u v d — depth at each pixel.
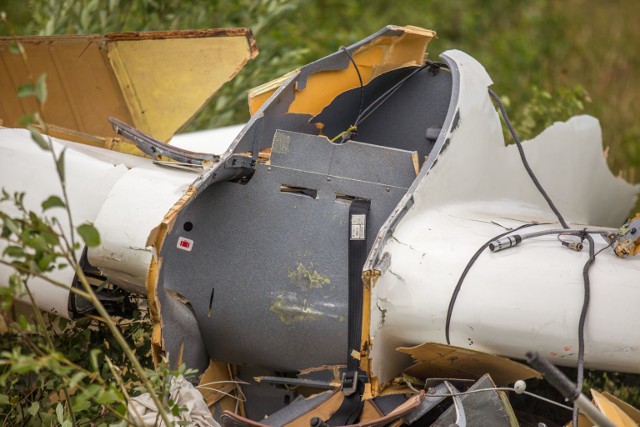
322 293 8.42
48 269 6.43
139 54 11.23
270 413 9.09
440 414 7.94
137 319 8.95
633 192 13.66
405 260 8.05
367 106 10.48
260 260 8.59
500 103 10.05
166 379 7.14
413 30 9.98
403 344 8.25
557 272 7.96
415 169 8.54
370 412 8.19
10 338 8.86
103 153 9.38
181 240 8.76
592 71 21.12
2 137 9.07
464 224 8.59
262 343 8.67
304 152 8.60
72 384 6.15
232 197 8.72
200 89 11.28
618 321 7.81
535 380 9.92
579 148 11.79
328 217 8.54
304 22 20.30
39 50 10.81
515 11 23.56
